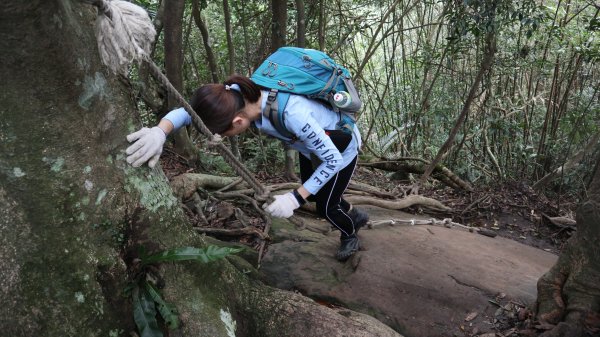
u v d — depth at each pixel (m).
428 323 2.73
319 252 3.32
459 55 6.89
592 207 2.38
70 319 1.67
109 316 1.77
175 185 3.87
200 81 6.81
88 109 1.69
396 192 5.07
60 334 1.65
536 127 6.93
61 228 1.66
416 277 3.05
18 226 1.60
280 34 5.14
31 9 1.35
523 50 5.82
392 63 6.97
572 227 4.56
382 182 6.31
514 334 2.59
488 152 6.37
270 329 2.18
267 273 3.12
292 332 2.17
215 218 3.77
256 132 5.98
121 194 1.81
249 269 2.86
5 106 1.52
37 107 1.56
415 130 6.86
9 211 1.59
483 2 4.35
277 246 3.38
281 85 2.15
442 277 3.07
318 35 6.30
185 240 2.05
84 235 1.71
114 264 1.78
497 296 2.92
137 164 1.81
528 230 4.64
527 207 5.05
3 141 1.54
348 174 2.77
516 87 7.05
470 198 5.25
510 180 5.83
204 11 6.85
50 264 1.64
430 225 4.13
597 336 2.39
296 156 5.80
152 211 1.92
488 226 4.69
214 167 5.18
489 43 4.95
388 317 2.76
